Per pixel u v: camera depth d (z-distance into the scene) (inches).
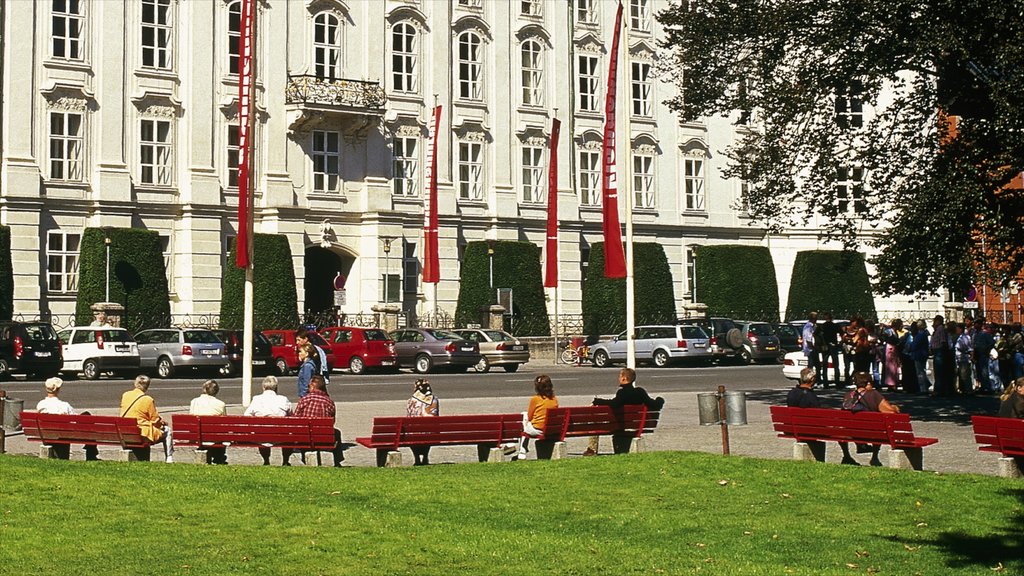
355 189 2465.6
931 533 631.2
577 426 903.1
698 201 2925.7
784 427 871.1
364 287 2459.4
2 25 2114.9
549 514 680.4
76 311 2127.2
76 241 2188.7
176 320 2266.2
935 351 1453.0
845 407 892.0
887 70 1115.3
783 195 1285.7
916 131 1156.5
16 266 2112.5
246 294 1267.2
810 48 1202.6
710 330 2301.9
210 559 561.9
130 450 853.8
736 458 861.2
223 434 841.5
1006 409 834.8
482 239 2603.3
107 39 2215.8
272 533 617.3
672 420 1200.8
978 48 1059.9
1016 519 664.4
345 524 639.1
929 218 1066.1
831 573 542.6
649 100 2842.0
